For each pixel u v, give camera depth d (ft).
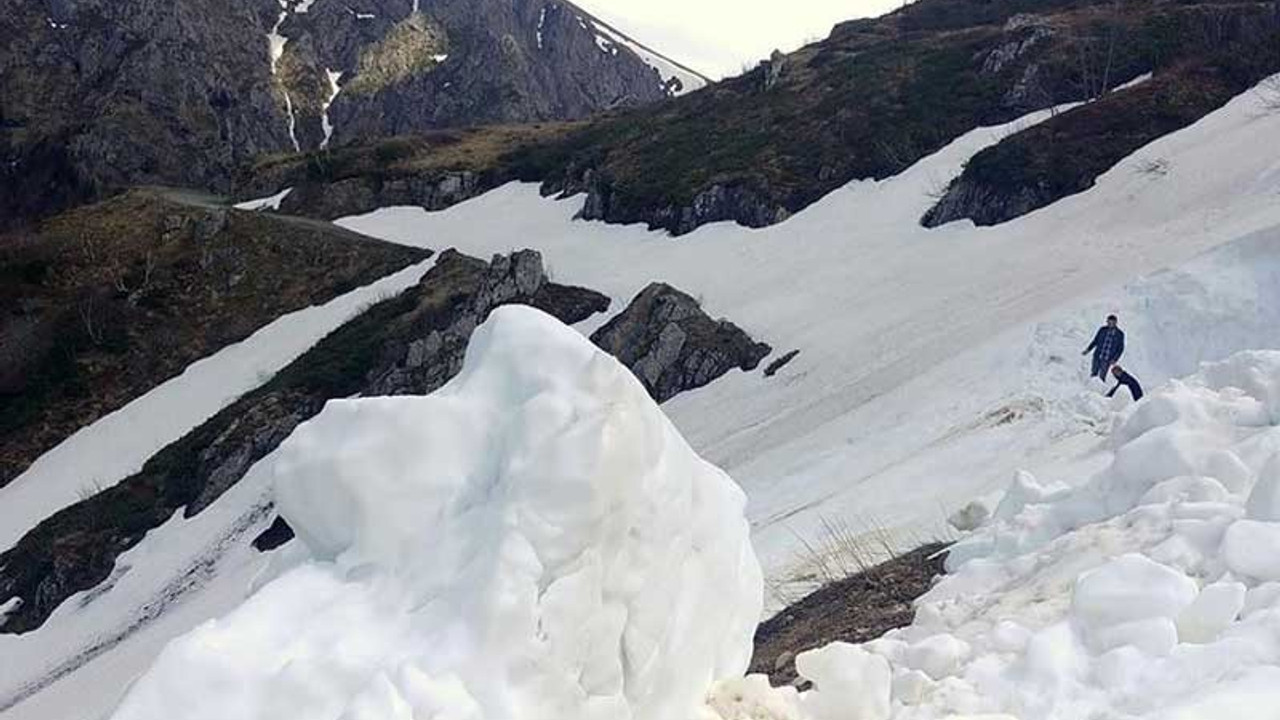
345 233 183.83
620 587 14.08
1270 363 27.35
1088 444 47.47
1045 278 93.45
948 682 16.85
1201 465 23.44
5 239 184.75
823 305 117.19
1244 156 98.17
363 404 14.32
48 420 150.41
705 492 16.53
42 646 108.68
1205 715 13.55
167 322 164.76
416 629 12.73
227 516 117.70
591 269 152.15
